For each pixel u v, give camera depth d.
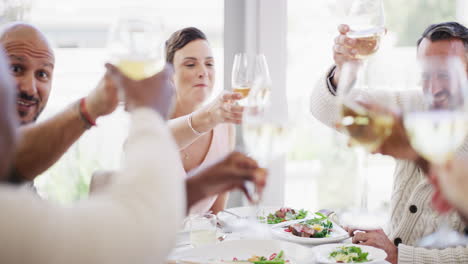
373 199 2.93
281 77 2.89
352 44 1.30
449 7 3.26
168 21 2.79
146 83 0.72
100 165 2.71
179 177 0.63
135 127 0.67
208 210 2.18
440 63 0.73
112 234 0.53
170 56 2.36
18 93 1.33
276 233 1.59
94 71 2.76
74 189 2.70
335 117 1.64
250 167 0.90
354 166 3.20
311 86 3.01
